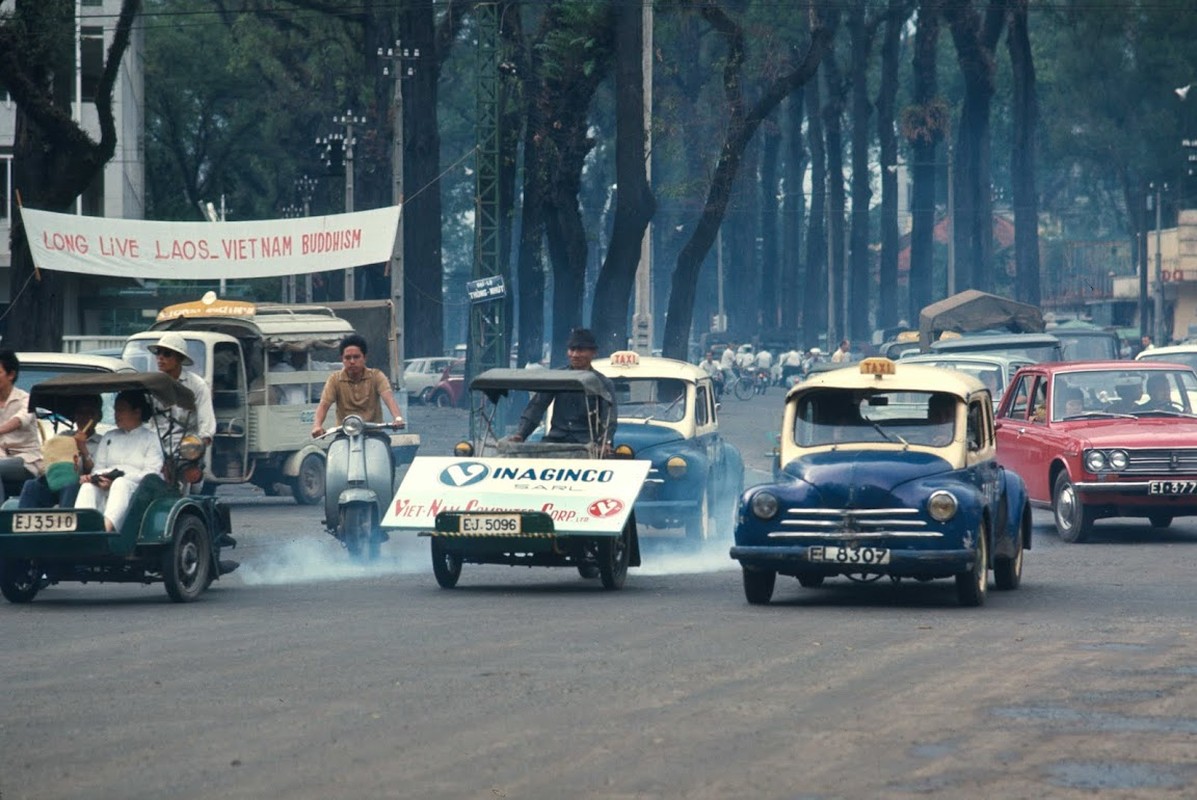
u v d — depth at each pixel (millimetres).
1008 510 21812
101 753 11016
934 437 20641
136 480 20000
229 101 110688
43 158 52750
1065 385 31234
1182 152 122562
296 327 41094
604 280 65750
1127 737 11406
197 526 20734
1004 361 43906
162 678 14156
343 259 53531
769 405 93688
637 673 14234
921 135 124125
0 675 14438
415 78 80188
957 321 73750
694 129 83438
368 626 17688
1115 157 127125
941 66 160750
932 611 19312
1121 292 143750
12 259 53094
